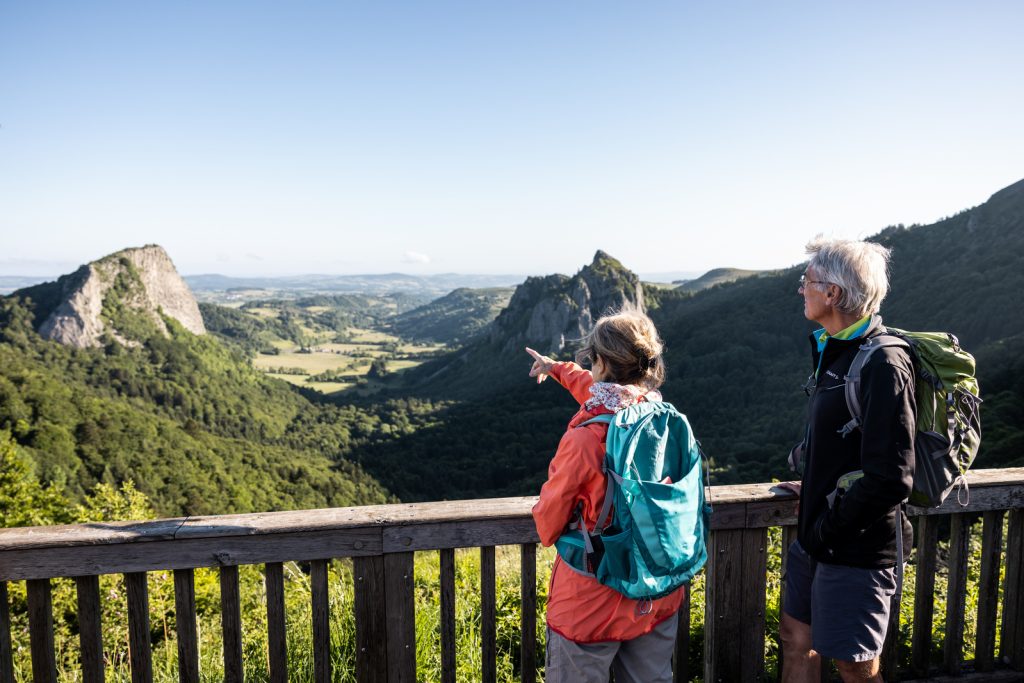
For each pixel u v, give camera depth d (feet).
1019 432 94.22
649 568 5.00
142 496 48.39
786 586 6.63
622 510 5.01
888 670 7.40
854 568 5.59
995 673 7.70
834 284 5.57
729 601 7.12
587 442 5.17
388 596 6.52
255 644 10.16
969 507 7.34
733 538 7.07
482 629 6.75
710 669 7.16
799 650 6.46
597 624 5.28
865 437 5.08
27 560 5.88
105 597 15.14
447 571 6.61
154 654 10.93
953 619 7.62
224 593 6.24
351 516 6.32
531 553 6.79
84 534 5.89
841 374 5.53
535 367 7.35
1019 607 7.72
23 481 59.06
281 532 6.21
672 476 5.42
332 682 8.43
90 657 6.06
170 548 6.06
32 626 5.99
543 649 9.57
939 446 5.33
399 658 6.59
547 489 5.31
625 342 5.54
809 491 5.71
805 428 6.53
